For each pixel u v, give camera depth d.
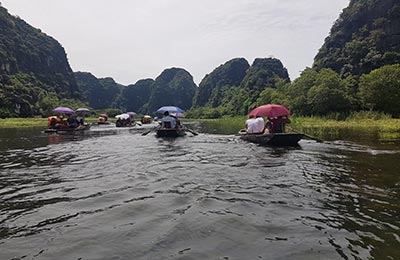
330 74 46.56
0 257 3.02
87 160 9.26
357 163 8.11
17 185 6.03
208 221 3.93
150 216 4.14
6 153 11.09
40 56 113.88
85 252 3.12
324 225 3.79
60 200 4.98
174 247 3.21
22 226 3.87
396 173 6.77
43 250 3.18
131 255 3.04
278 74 103.25
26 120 52.19
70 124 23.00
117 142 15.34
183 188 5.64
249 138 14.08
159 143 14.66
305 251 3.10
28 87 82.44
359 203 4.66
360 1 70.75
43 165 8.38
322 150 10.88
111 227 3.77
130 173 7.12
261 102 62.28
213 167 7.80
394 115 38.47
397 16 60.34
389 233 3.52
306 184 5.89
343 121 35.22
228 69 138.88
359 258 2.94
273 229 3.68
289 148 11.59
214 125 40.53
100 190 5.58
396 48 58.25
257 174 6.87
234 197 5.02
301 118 40.88
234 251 3.12
